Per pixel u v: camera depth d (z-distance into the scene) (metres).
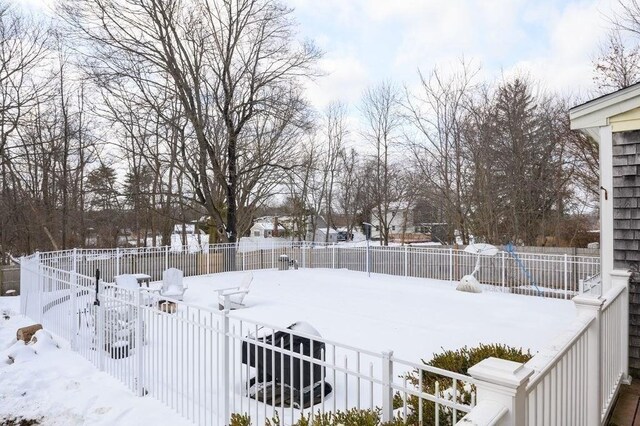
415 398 3.26
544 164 19.38
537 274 12.42
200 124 18.05
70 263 10.99
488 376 1.53
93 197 21.86
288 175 22.20
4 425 4.27
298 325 4.30
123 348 5.07
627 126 5.09
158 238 26.89
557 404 2.15
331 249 18.00
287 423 3.54
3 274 12.05
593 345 3.05
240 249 17.20
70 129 20.97
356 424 2.67
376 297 10.82
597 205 18.62
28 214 21.25
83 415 4.31
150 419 4.09
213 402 4.18
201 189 19.97
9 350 6.23
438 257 14.48
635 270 4.96
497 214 19.97
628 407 3.87
